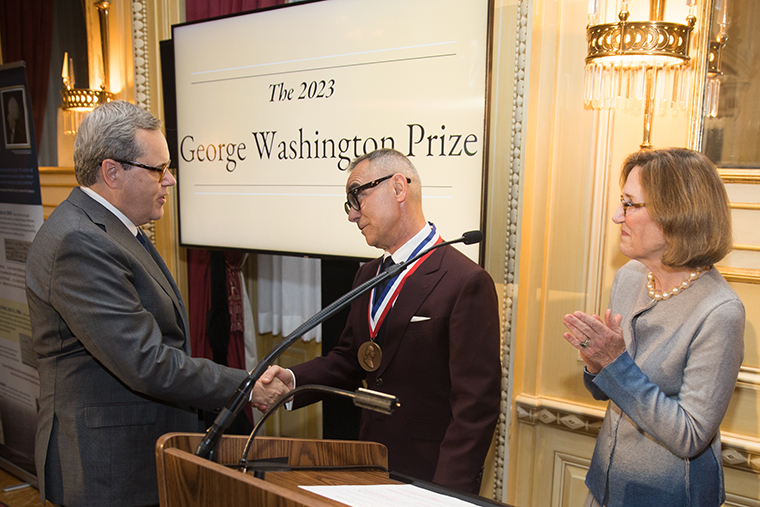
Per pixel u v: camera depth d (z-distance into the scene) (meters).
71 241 1.32
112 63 2.96
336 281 2.52
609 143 1.86
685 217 1.12
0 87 2.69
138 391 1.39
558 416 2.00
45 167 3.40
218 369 1.49
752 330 1.70
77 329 1.33
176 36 2.46
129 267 1.41
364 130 2.05
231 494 0.66
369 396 0.79
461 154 1.88
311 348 2.92
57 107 3.32
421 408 1.46
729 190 1.70
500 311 2.00
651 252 1.21
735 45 1.64
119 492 1.45
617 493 1.23
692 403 1.12
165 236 2.81
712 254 1.13
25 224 2.71
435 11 1.87
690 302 1.19
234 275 2.86
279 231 2.30
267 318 3.01
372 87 2.02
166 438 0.78
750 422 1.71
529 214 1.98
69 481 1.42
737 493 1.74
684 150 1.21
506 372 2.00
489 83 1.79
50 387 1.46
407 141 1.97
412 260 1.06
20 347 2.82
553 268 2.00
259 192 2.33
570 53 1.89
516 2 1.87
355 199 1.50
